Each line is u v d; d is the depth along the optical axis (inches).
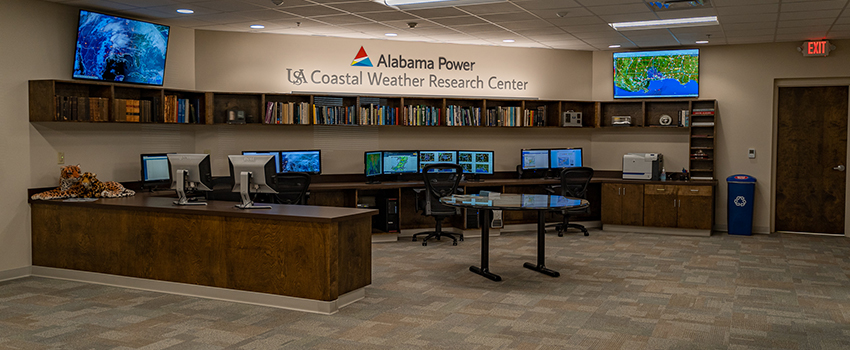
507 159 367.6
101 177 262.2
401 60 345.7
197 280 203.3
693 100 355.3
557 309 189.5
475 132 361.7
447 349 152.8
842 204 346.0
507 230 353.1
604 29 305.6
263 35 319.0
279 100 319.0
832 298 204.2
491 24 292.8
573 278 232.2
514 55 365.7
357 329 168.7
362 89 339.0
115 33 255.8
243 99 311.7
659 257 275.3
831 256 280.4
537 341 159.2
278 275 190.1
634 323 175.2
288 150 311.4
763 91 350.6
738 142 356.8
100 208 219.9
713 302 198.2
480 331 167.3
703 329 169.8
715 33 315.3
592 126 374.3
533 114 359.3
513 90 366.6
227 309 188.2
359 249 197.8
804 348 154.6
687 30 307.4
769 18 276.2
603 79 375.6
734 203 346.3
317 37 329.4
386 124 330.3
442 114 340.8
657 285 221.3
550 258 271.7
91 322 174.2
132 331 166.1
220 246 198.7
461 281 227.0
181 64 299.4
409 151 333.1
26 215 233.9
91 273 223.6
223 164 313.0
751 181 342.3
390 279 230.1
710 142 361.1
